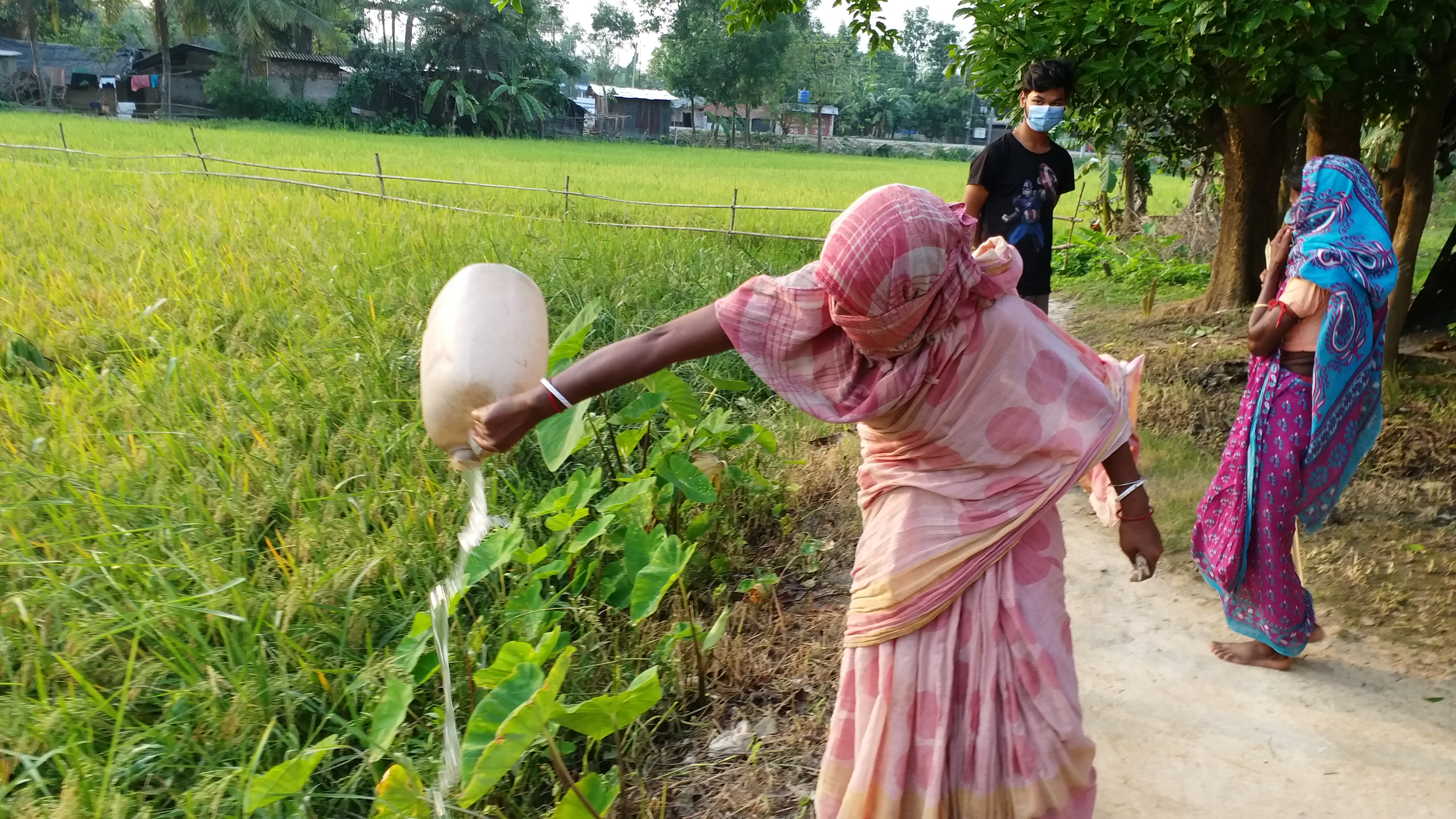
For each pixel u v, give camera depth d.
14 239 7.43
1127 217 12.13
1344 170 2.81
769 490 4.03
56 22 45.56
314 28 44.66
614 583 3.27
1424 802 2.54
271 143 26.45
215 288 6.04
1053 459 1.98
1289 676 3.06
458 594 2.75
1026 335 1.94
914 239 1.73
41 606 2.91
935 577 1.94
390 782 2.14
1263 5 4.29
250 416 4.20
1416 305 6.52
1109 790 2.59
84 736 2.50
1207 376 5.90
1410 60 4.91
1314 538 3.87
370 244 7.45
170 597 2.85
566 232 8.98
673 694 3.02
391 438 4.07
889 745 1.95
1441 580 3.53
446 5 48.16
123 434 3.89
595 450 4.23
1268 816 2.51
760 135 61.62
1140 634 3.33
